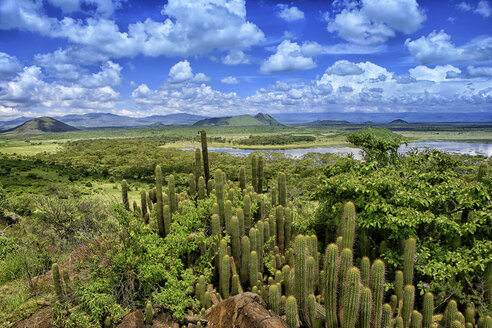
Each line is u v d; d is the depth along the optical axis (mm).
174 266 9344
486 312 7289
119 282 8836
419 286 7973
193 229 10828
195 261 10422
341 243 7465
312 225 11812
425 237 9109
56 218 18078
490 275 7629
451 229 8367
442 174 9844
